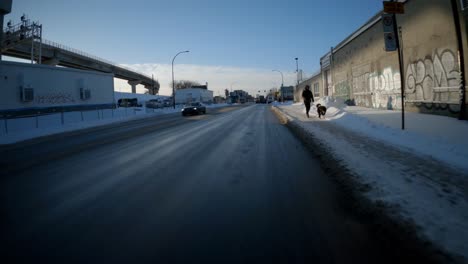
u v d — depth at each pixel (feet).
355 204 12.39
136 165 21.50
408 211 10.60
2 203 13.82
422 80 40.37
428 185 13.37
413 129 28.07
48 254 9.04
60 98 94.02
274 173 18.20
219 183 16.31
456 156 18.11
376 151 21.36
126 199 13.98
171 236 10.05
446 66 34.58
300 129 37.50
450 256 7.70
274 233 10.11
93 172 19.69
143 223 11.17
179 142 32.65
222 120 65.67
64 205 13.37
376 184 13.92
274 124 52.01
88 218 11.78
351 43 73.82
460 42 30.81
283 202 13.12
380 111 50.19
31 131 55.62
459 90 31.71
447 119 32.53
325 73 109.29
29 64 83.51
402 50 45.62
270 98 307.17
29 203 13.74
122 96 309.22
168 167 20.53
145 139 36.52
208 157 23.68
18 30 116.98
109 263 8.43
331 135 30.66
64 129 59.00
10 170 21.40
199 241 9.64
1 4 70.64
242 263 8.29
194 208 12.62
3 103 76.48
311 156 23.21
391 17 28.25
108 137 41.09
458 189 12.71
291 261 8.33
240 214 11.85
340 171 17.16
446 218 9.91
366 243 9.25
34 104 84.84
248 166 20.24
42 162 24.12
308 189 14.88
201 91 292.20
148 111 132.77
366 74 63.52
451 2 31.01
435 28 36.42
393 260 8.26
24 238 10.14
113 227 10.88
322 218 11.28
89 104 107.14
